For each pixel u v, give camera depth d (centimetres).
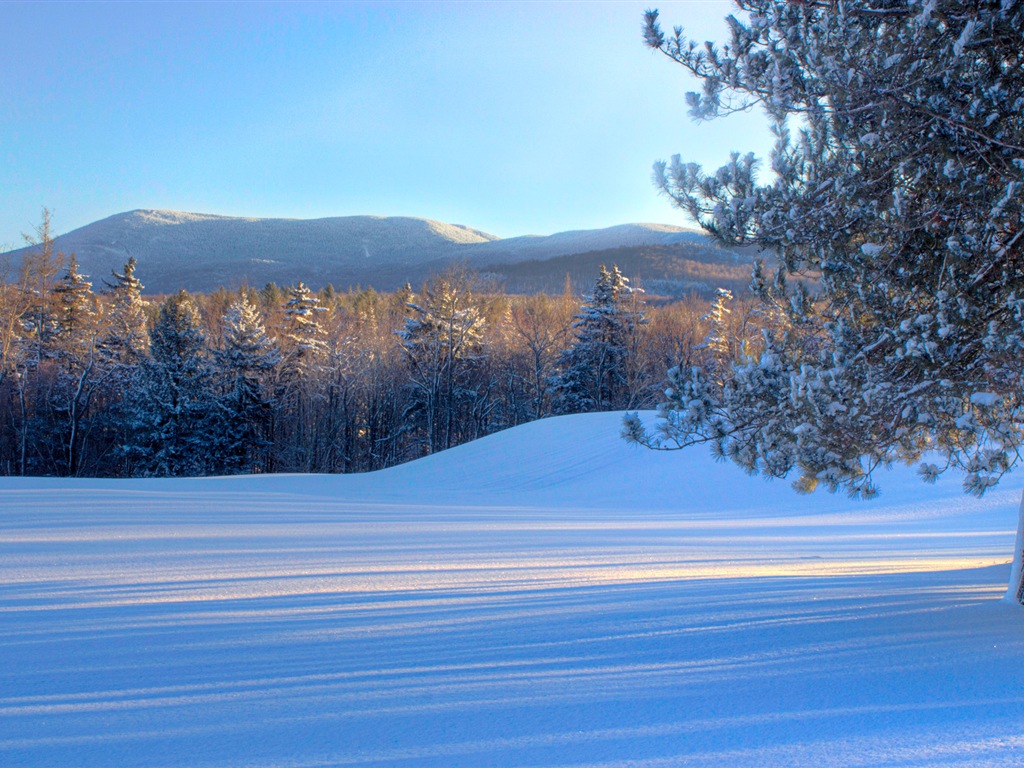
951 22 564
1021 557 652
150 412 4797
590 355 5472
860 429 614
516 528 1570
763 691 419
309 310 5706
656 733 355
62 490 2081
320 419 5341
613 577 873
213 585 779
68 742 342
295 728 362
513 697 409
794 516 1998
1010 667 460
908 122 594
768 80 624
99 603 674
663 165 680
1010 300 564
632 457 2967
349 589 759
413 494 2697
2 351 3941
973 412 626
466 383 5506
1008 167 568
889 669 460
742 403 693
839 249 652
